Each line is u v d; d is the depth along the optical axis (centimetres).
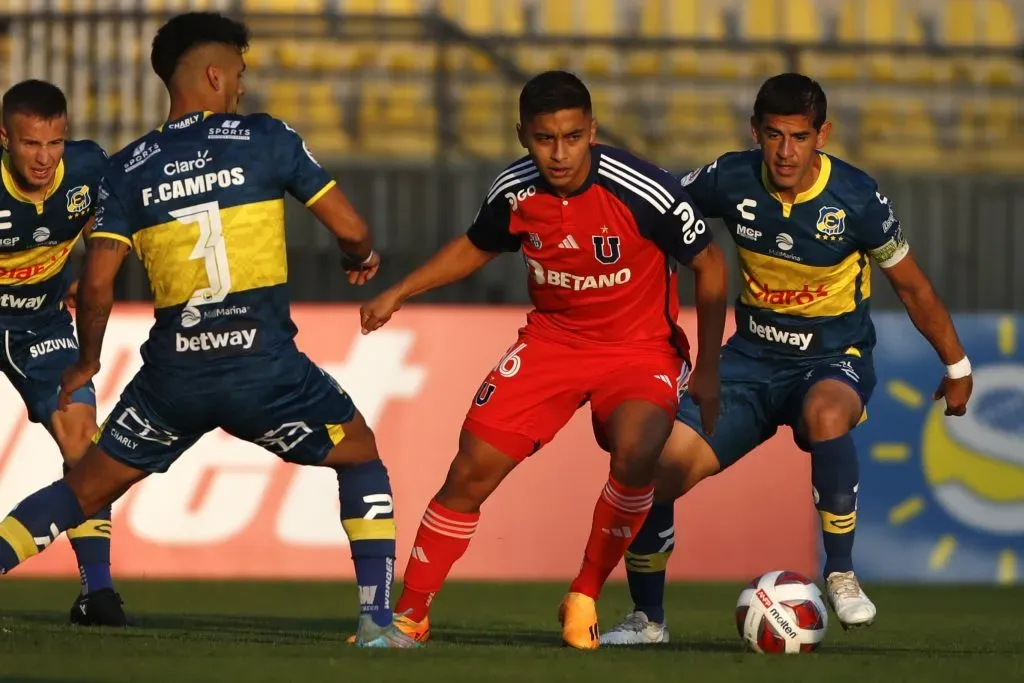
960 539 3198
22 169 1755
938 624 2348
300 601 2652
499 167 3606
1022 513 3212
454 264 1661
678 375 1662
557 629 2092
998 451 3212
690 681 1255
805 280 1911
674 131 3984
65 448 1970
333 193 1485
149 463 1516
